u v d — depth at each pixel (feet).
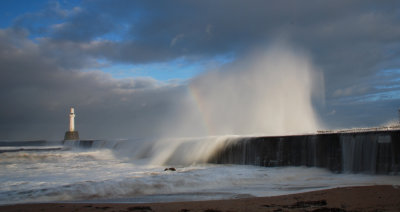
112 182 38.63
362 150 46.91
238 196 34.12
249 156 61.05
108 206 29.50
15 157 80.43
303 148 54.08
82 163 72.84
